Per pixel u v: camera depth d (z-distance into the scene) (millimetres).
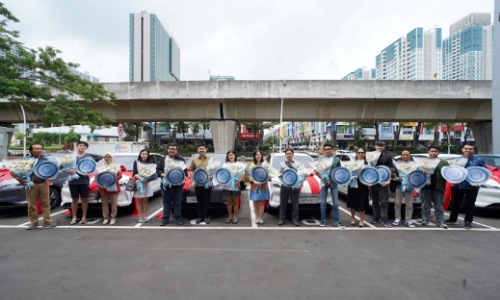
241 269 3805
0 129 15469
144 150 6090
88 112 16031
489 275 3652
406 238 5133
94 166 6020
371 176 5711
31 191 5562
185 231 5523
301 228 5750
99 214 6836
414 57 85312
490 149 22719
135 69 97625
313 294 3166
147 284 3377
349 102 21531
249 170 6109
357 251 4484
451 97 19969
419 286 3357
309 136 90688
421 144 66125
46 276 3574
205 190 6086
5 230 5520
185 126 50625
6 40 12344
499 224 6066
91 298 3068
